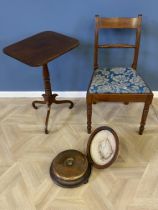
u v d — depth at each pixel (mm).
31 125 1974
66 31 1916
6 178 1540
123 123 1969
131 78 1687
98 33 1756
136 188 1465
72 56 2041
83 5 1772
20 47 1575
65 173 1470
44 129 1925
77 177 1454
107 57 2039
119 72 1762
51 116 2062
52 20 1859
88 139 1705
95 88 1609
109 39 1939
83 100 2275
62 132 1892
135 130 1894
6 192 1461
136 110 2111
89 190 1457
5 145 1783
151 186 1475
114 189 1461
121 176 1535
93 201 1398
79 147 1757
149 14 1787
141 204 1381
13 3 1770
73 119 2027
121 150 1714
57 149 1743
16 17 1845
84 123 1981
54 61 2068
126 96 1588
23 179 1532
